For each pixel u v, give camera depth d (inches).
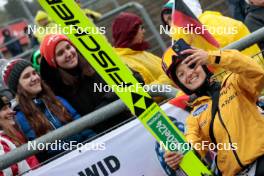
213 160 412.2
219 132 379.2
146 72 538.0
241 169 374.3
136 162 426.3
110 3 1177.4
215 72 439.2
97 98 474.6
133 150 425.7
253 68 362.9
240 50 462.6
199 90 388.5
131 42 545.6
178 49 382.9
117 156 421.7
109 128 452.8
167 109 435.5
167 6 561.3
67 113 458.0
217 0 1034.7
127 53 543.8
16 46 1119.6
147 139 428.8
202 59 363.6
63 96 479.5
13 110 458.0
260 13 604.7
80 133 446.9
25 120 448.1
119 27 548.1
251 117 374.0
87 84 476.4
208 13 550.0
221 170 386.0
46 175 404.8
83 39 361.7
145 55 552.7
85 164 413.1
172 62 382.9
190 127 394.6
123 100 374.3
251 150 368.8
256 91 371.6
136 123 426.6
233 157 374.3
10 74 452.4
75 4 356.2
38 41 935.7
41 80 456.1
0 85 508.4
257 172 368.8
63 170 408.2
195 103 395.5
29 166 418.9
